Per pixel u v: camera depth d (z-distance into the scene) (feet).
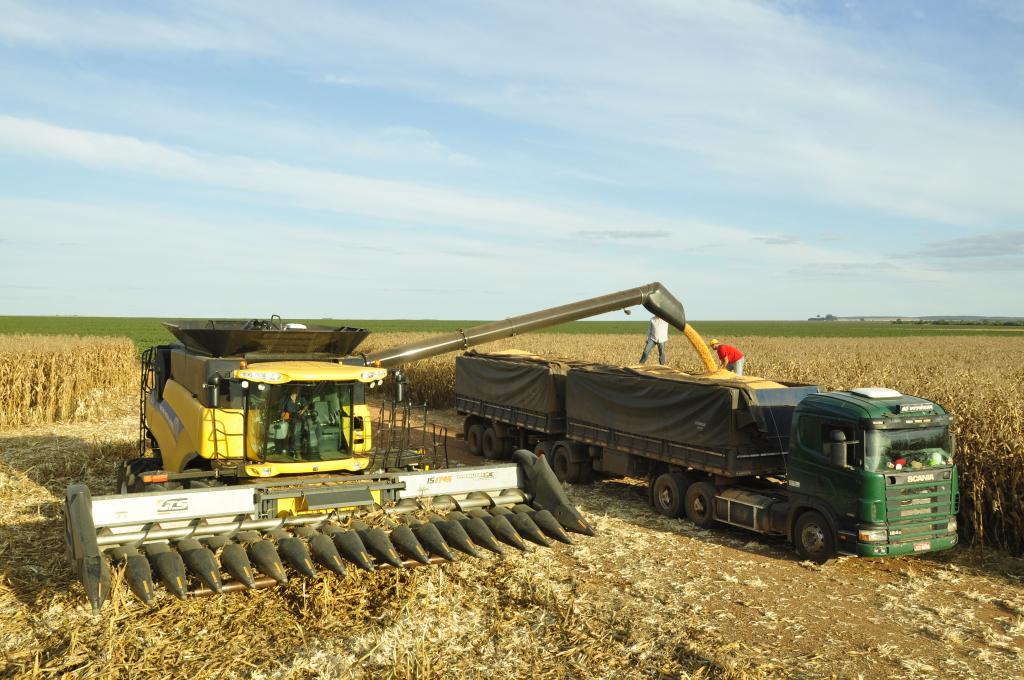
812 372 71.31
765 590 28.94
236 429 29.43
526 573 29.45
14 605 25.55
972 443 36.91
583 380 48.06
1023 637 24.79
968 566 33.01
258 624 24.08
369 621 24.49
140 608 25.04
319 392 30.68
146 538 23.86
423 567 29.32
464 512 30.04
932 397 46.24
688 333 58.23
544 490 30.30
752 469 37.29
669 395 40.83
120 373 91.61
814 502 32.63
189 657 21.77
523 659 22.20
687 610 26.27
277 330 34.76
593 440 47.21
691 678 21.08
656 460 42.78
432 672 21.09
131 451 54.34
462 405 63.05
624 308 55.06
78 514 22.29
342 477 28.58
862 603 27.84
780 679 21.30
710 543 35.68
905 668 22.21
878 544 30.58
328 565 23.80
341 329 39.29
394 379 34.50
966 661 22.84
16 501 39.96
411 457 32.55
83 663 21.31
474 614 25.29
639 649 22.93
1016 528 34.63
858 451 31.04
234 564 23.07
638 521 39.81
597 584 28.81
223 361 31.24
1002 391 48.32
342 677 20.57
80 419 71.05
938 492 31.91
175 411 34.68
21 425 67.46
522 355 59.57
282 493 26.43
